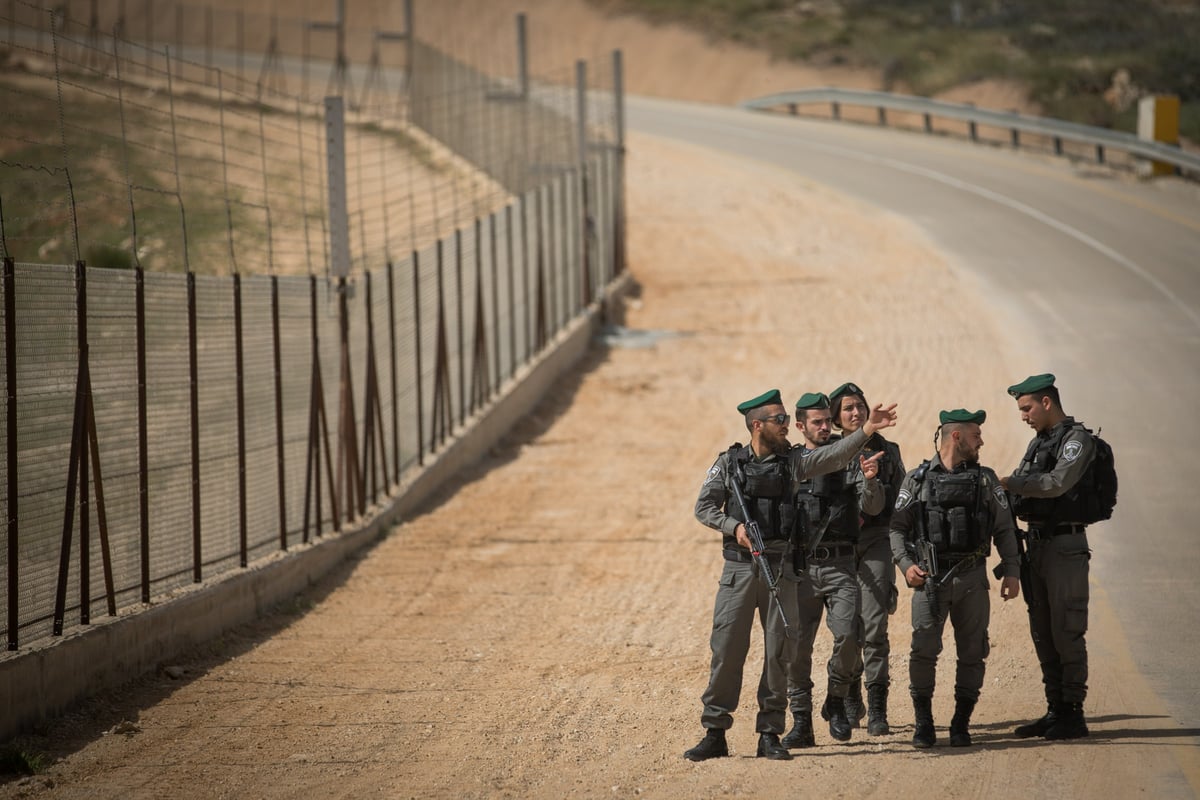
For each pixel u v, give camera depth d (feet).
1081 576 94.79
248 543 148.97
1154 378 267.18
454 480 220.43
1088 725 98.37
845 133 607.78
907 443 233.76
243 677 121.70
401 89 559.79
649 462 232.12
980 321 324.39
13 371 104.58
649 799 83.30
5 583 105.40
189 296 134.10
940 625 93.66
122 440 123.13
